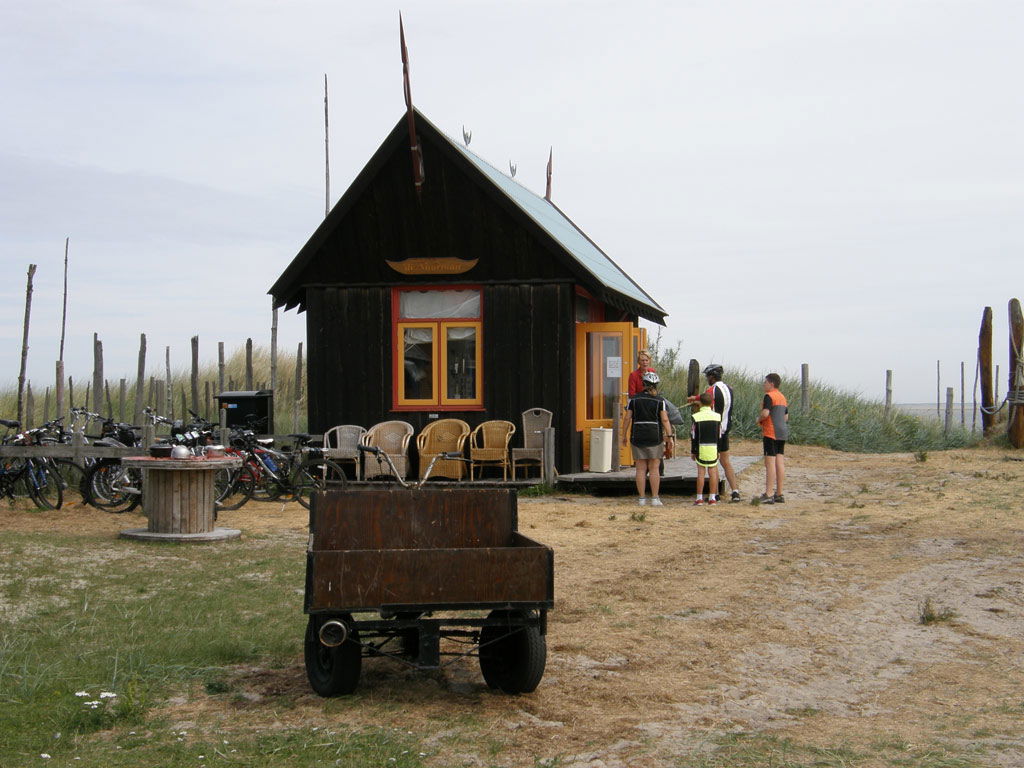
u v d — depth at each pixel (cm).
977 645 772
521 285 1727
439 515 734
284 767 523
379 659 743
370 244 1747
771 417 1521
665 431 1527
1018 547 1109
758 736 574
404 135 1692
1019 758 534
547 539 1228
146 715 610
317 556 608
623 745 559
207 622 823
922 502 1461
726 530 1273
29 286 1805
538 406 1723
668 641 780
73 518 1381
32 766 521
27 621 809
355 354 1762
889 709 631
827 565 1046
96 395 2134
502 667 680
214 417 2508
